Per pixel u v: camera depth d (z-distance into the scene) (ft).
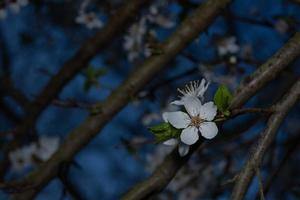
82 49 2.54
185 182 2.98
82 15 3.05
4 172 2.73
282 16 2.54
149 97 2.51
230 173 2.95
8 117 3.65
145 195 1.77
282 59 1.61
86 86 2.31
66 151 2.22
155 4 2.73
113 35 2.51
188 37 2.13
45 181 2.22
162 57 2.16
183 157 1.74
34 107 2.65
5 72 3.40
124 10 2.47
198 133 1.51
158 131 1.53
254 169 1.52
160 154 3.06
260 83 1.60
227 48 2.81
